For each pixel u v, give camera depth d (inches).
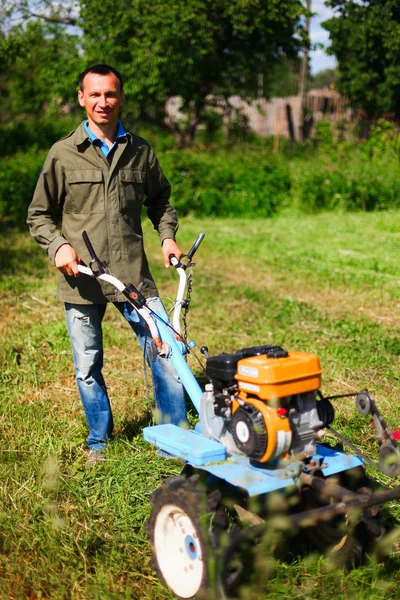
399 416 194.4
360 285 367.6
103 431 174.6
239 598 117.6
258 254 460.1
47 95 1099.9
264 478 116.3
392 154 750.5
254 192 652.1
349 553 124.8
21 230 562.9
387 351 257.3
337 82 912.9
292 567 125.3
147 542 137.9
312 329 288.7
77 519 146.3
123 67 798.5
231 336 278.8
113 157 160.7
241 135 1032.8
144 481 160.6
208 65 856.3
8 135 1005.2
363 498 110.6
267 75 977.5
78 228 163.0
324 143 887.1
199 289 362.9
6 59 956.6
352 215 623.5
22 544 137.0
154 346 165.6
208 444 126.3
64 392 222.2
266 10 810.8
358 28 845.8
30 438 183.9
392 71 848.9
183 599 119.3
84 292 163.9
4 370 239.5
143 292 165.8
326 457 123.7
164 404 171.6
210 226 593.6
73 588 123.6
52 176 161.0
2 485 159.3
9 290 354.6
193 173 655.1
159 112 928.3
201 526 113.7
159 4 782.5
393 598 119.4
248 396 121.3
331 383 223.9
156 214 175.8
